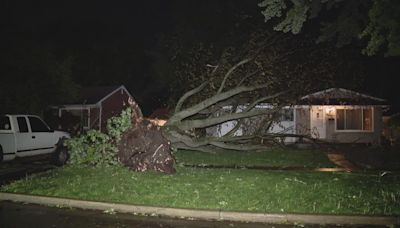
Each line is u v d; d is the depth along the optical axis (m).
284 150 21.78
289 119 27.84
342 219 8.80
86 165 13.85
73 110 35.84
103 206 9.64
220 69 19.06
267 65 18.77
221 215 9.02
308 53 19.56
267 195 10.23
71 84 30.41
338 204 9.49
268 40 19.50
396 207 9.38
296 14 13.80
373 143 26.47
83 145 14.20
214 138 18.77
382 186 11.45
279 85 19.75
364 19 15.73
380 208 9.31
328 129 27.84
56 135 17.38
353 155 20.42
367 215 8.84
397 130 28.42
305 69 19.48
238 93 19.00
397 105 35.16
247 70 19.39
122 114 14.04
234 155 19.44
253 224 8.70
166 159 13.17
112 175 12.34
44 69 28.00
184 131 18.52
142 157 13.23
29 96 25.84
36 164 17.31
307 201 9.77
